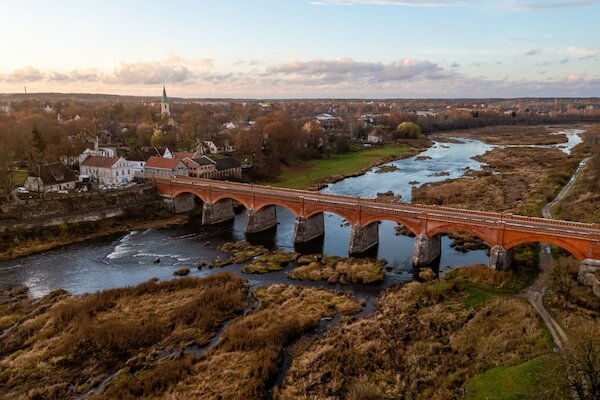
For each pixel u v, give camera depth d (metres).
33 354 51.06
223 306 62.53
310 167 182.62
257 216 101.88
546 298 59.12
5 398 43.69
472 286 65.06
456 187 134.00
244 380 45.53
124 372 47.66
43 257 87.25
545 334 47.75
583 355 33.81
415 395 40.94
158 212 116.06
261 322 57.78
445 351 47.94
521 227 66.44
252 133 177.50
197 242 96.75
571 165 159.38
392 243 91.62
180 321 58.28
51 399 43.62
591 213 92.56
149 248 92.69
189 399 42.84
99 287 72.50
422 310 58.72
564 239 63.31
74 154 145.12
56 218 99.12
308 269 77.25
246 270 78.00
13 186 105.94
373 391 41.16
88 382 46.28
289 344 53.00
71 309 60.62
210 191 109.00
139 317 60.09
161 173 133.00
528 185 134.00
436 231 75.69
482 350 46.34
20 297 68.88
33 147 122.44
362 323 56.19
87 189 118.12
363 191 138.50
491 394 37.75
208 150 181.50
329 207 87.81
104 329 55.19
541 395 34.84
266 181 156.38
